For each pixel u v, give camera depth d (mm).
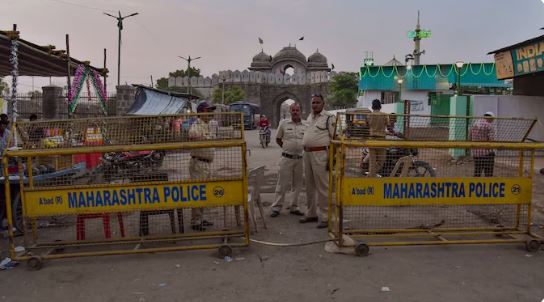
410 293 3783
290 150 6383
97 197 4641
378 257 4664
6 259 4539
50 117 15531
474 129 6422
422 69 28359
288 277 4141
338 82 46875
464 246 5039
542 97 13633
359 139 4910
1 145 7656
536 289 3871
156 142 4809
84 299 3711
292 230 5711
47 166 5672
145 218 5168
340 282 4020
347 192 4801
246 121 40094
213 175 5020
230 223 5980
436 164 6078
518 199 5105
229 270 4320
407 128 5309
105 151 4555
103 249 4965
